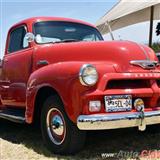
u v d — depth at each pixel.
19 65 5.55
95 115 4.03
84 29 5.88
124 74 4.22
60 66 4.34
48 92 4.60
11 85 5.80
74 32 5.74
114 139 5.22
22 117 5.24
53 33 5.54
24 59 5.43
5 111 6.03
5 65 6.01
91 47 4.63
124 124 4.11
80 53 4.67
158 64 4.62
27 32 5.56
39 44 5.32
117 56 4.41
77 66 4.12
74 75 4.07
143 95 4.28
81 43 4.77
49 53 5.00
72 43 4.88
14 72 5.70
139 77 4.26
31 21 5.61
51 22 5.66
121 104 4.16
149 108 4.36
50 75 4.37
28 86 4.81
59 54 4.86
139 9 9.62
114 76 4.16
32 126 6.50
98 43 4.64
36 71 4.77
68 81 4.12
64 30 5.66
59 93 4.23
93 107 4.05
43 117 4.61
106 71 4.18
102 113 4.09
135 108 4.24
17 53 5.72
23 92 5.45
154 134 5.47
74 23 5.88
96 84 4.09
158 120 4.34
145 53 4.55
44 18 5.68
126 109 4.18
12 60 5.79
